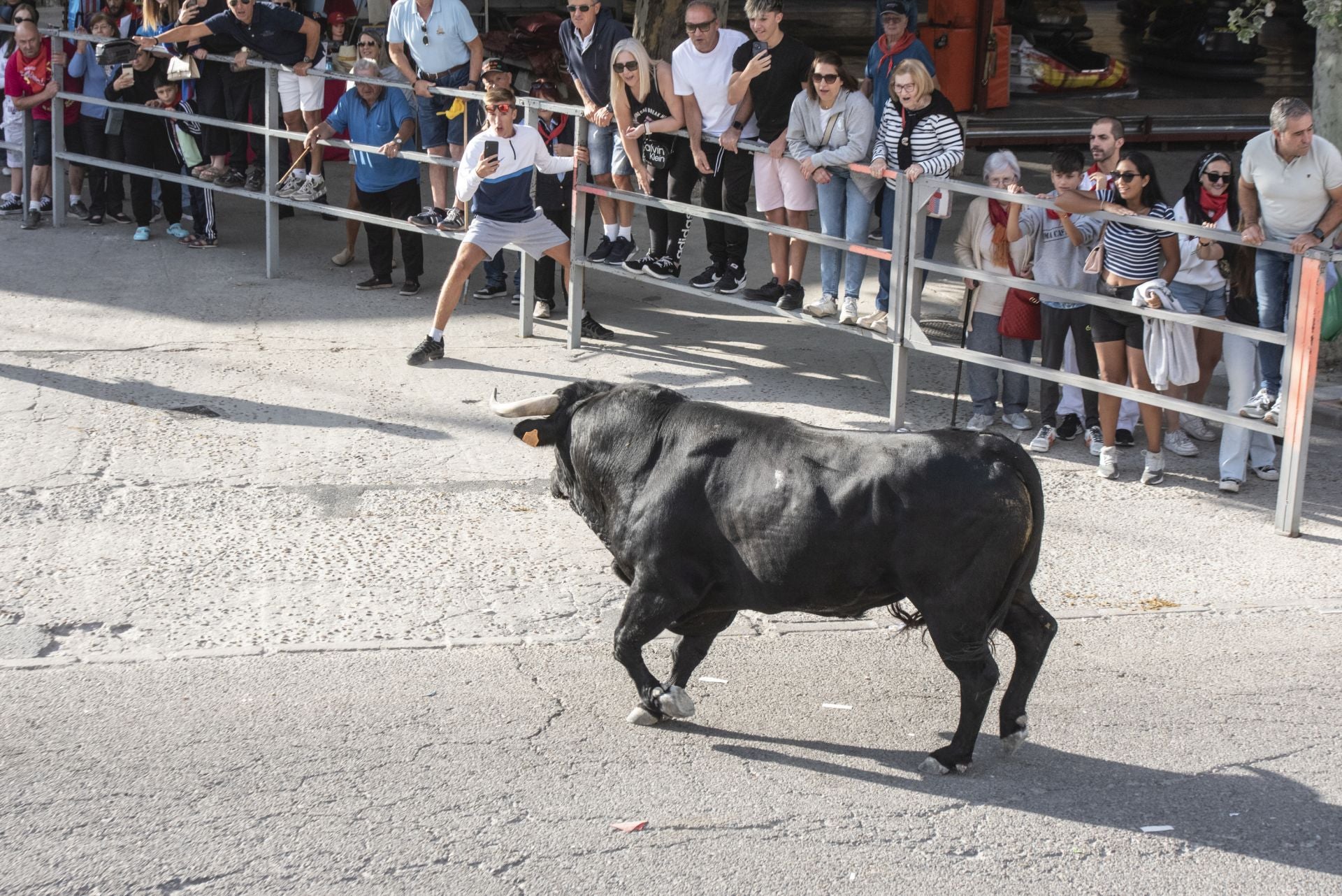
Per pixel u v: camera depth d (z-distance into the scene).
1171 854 6.17
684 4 18.50
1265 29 32.56
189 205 19.23
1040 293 10.72
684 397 7.21
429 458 10.87
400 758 6.86
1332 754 7.00
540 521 9.82
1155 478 10.72
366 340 13.77
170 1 16.45
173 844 6.11
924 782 6.75
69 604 8.40
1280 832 6.33
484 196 12.80
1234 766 6.90
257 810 6.38
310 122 15.72
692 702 7.22
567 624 8.38
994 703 7.60
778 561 6.68
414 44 14.41
